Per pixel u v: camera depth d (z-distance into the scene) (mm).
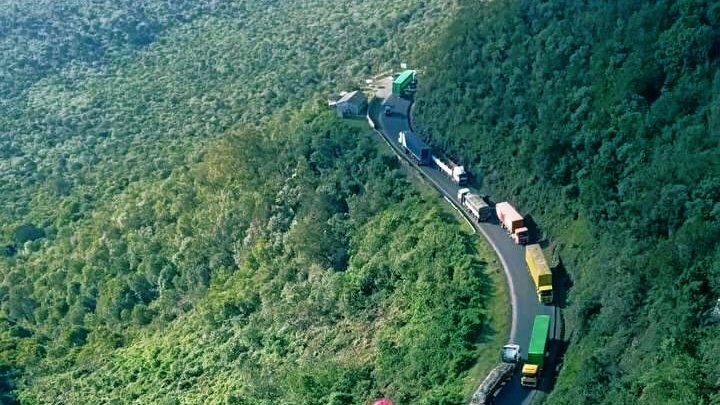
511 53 123812
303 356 102375
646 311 77500
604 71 104688
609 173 94375
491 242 105688
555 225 104188
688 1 97062
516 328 89375
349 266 115500
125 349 135000
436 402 80625
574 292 92062
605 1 112688
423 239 108062
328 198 131000
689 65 94500
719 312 69875
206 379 110750
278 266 127438
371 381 90875
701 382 63812
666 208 81938
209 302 131000
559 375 81562
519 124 115438
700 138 84625
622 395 67875
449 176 122938
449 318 91562
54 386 127312
